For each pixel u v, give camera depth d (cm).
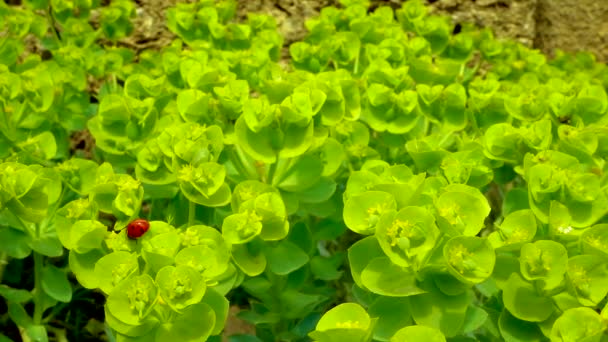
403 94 38
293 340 35
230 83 35
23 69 45
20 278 43
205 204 31
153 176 33
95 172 35
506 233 29
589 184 31
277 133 31
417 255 26
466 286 27
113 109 36
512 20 64
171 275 26
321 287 37
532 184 31
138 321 25
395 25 51
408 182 31
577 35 66
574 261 27
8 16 47
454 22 64
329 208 35
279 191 34
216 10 49
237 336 34
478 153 35
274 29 51
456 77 48
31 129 40
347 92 37
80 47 49
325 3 61
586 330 26
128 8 51
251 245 30
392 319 27
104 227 29
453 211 27
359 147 37
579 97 39
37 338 36
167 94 40
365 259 28
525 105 40
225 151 35
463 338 29
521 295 28
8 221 33
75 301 46
